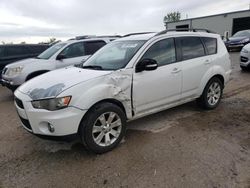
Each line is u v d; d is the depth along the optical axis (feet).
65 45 25.43
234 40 58.70
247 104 18.21
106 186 9.19
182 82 14.74
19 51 31.96
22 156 11.75
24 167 10.75
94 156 11.34
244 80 26.50
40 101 10.41
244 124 14.43
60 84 10.97
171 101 14.51
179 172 9.81
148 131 13.89
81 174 10.00
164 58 13.91
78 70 13.07
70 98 10.34
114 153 11.53
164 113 16.74
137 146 12.11
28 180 9.80
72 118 10.35
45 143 12.99
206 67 16.06
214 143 12.13
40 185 9.45
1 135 14.47
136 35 15.42
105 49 15.30
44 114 10.30
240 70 32.81
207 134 13.20
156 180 9.39
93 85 11.07
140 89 12.63
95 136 11.30
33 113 10.52
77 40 26.43
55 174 10.11
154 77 13.15
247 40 57.88
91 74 11.75
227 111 16.80
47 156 11.61
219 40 17.51
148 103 13.26
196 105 18.21
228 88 23.39
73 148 12.25
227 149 11.48
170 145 12.10
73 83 10.84
